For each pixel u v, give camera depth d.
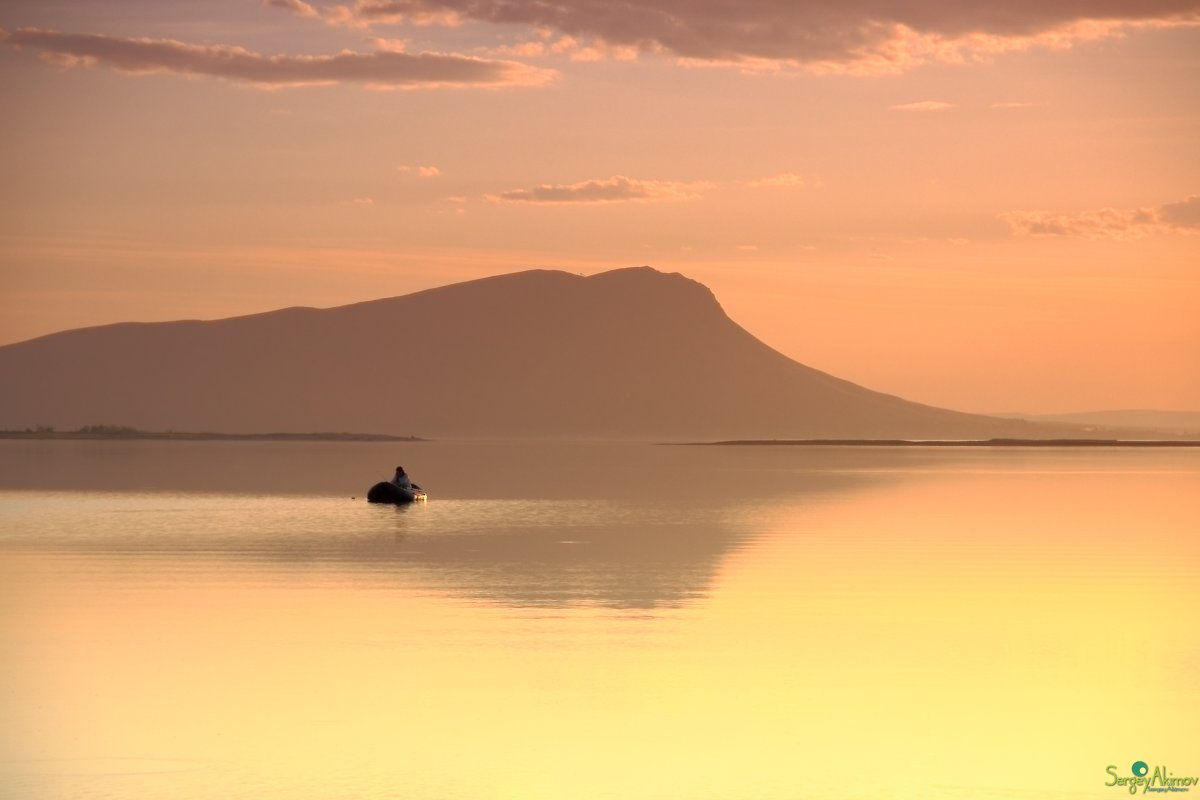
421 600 45.03
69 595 46.00
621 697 30.88
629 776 25.33
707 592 47.22
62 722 28.62
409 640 37.41
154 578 50.88
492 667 33.84
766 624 40.28
